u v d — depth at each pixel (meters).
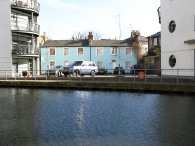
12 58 37.84
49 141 9.85
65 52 59.66
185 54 25.83
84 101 18.78
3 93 23.80
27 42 40.88
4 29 37.34
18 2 38.09
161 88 22.14
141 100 18.66
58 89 26.66
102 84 25.20
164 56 28.41
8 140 10.01
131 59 59.78
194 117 13.25
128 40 61.69
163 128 11.42
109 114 14.44
